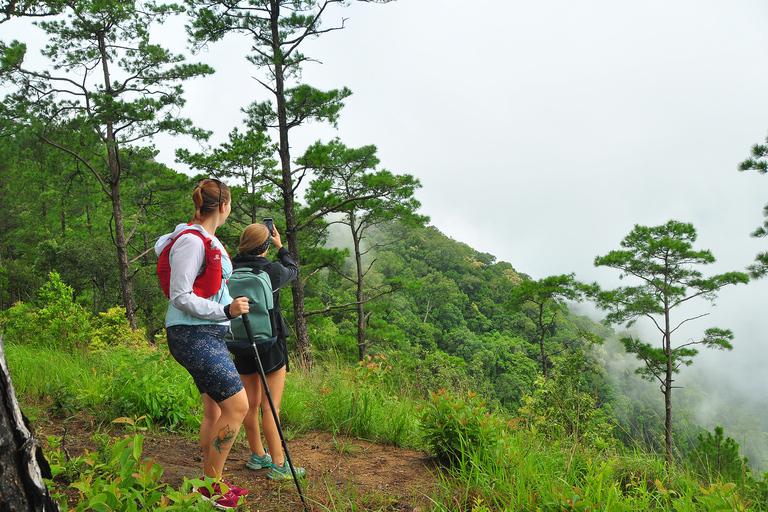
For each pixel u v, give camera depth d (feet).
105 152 54.54
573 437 11.27
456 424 9.96
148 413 11.39
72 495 6.61
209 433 7.22
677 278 79.30
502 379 195.52
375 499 8.16
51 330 25.02
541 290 93.30
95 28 48.32
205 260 7.01
